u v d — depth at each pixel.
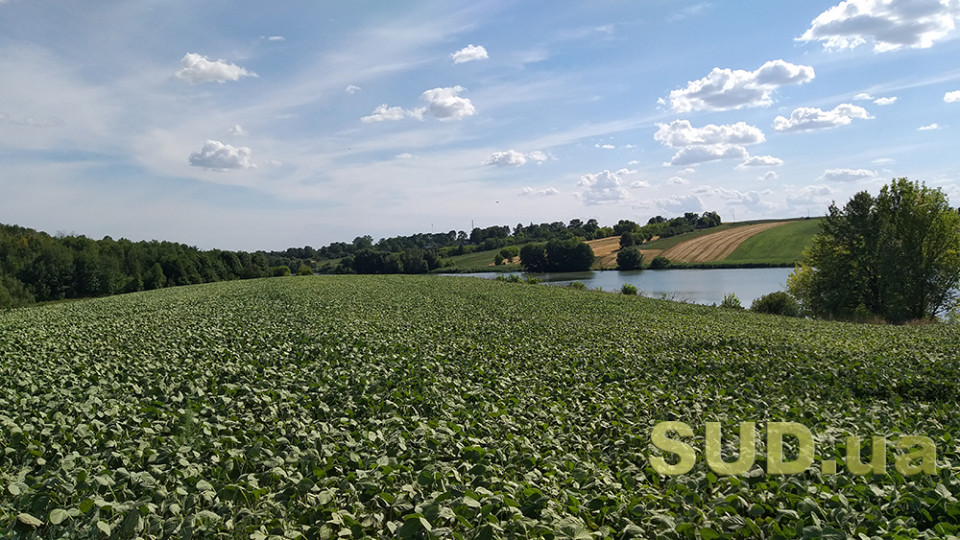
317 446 8.29
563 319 28.98
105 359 15.09
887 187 44.72
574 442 9.23
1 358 15.08
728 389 12.98
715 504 6.45
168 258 88.25
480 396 11.86
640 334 22.09
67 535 5.77
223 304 36.66
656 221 189.25
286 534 5.66
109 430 8.64
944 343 18.98
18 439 8.23
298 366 15.16
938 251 42.34
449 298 43.28
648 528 6.26
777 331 24.38
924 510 6.10
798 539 5.69
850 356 16.42
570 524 5.86
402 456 7.92
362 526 6.06
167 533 5.79
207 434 8.69
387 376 13.45
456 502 6.25
